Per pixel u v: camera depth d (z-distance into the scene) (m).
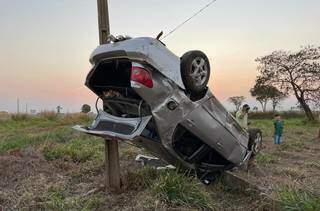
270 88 40.38
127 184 6.19
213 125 5.94
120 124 5.37
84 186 6.53
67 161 8.63
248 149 7.42
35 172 7.39
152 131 5.55
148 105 5.17
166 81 5.20
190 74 5.34
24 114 26.58
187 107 5.47
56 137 13.84
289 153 11.20
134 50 4.97
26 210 5.27
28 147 10.77
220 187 6.44
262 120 36.50
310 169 8.41
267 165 8.69
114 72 5.76
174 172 5.98
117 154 6.17
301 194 5.00
